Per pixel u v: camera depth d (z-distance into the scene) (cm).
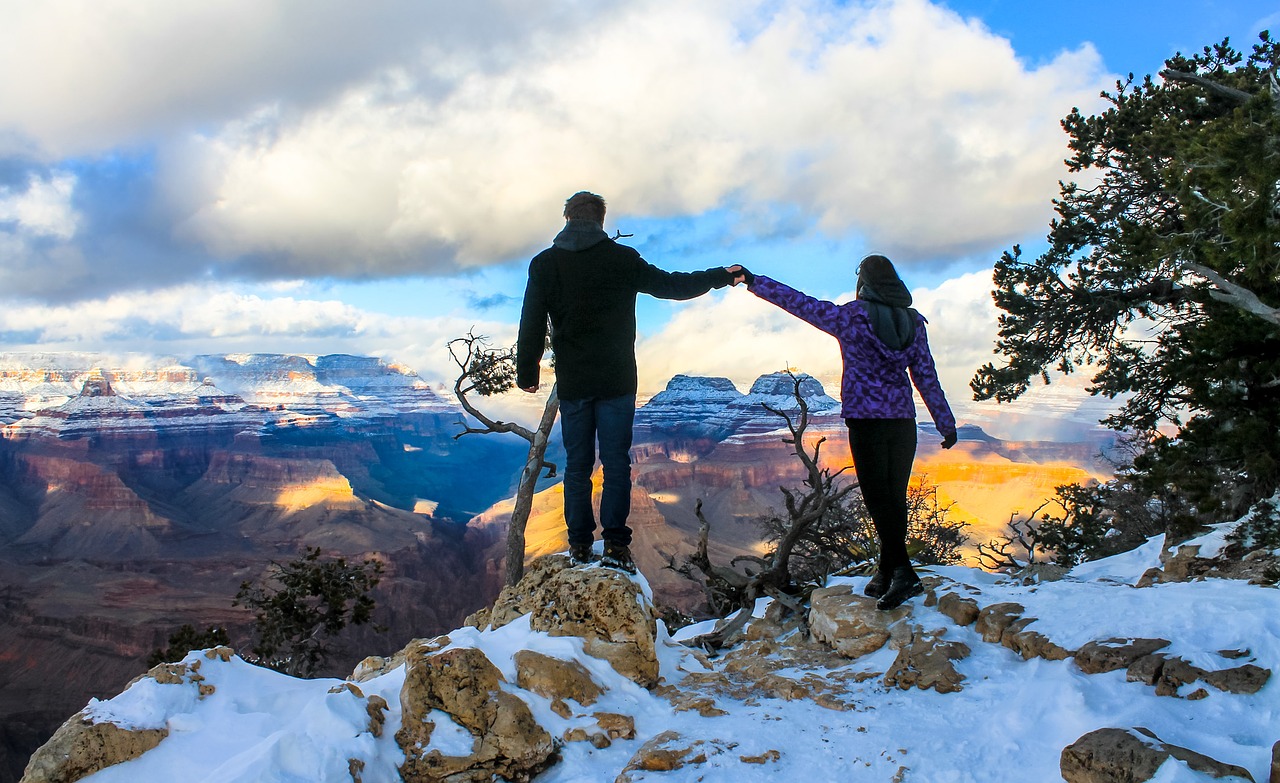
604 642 454
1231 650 361
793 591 662
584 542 531
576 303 482
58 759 339
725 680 468
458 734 364
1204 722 318
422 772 347
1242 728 309
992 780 309
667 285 486
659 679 458
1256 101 877
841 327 492
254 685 418
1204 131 956
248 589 2994
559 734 381
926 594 539
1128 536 2258
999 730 349
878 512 518
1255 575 576
